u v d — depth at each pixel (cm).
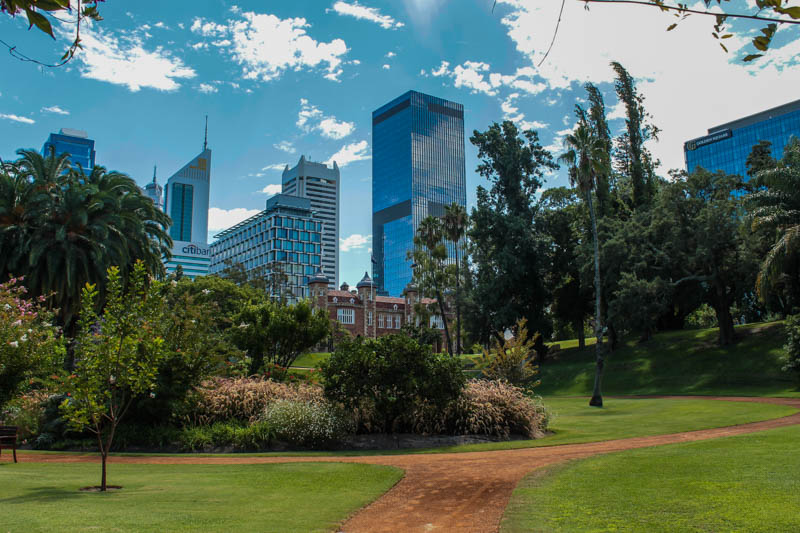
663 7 316
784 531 670
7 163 3569
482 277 6262
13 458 1477
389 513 881
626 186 6191
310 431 1784
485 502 955
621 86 5609
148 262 3850
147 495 934
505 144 6084
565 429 2161
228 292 6256
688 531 691
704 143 15725
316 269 16325
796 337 3497
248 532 688
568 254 6197
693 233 4609
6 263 3356
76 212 3378
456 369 1964
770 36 314
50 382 1081
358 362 1909
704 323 7681
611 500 880
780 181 3400
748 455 1221
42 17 279
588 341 7438
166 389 1802
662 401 3397
